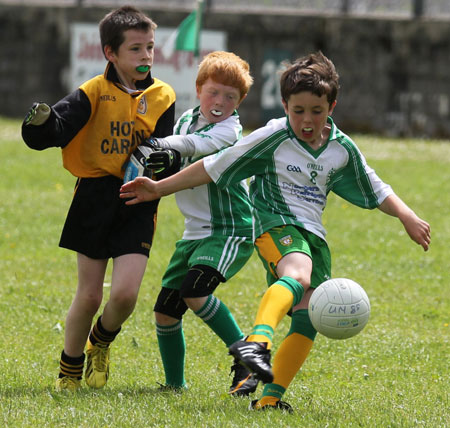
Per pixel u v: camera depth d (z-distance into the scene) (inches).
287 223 693.3
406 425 647.1
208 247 752.3
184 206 773.9
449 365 912.3
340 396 774.5
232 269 756.0
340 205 2064.5
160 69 3476.9
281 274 669.9
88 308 754.8
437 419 674.2
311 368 892.0
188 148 741.9
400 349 968.3
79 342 769.6
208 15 3789.4
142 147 738.8
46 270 1352.1
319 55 700.7
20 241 1566.2
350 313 652.7
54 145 713.0
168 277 780.0
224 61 760.3
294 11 3831.2
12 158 2605.8
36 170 2420.0
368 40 3762.3
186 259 772.0
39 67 3897.6
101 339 768.3
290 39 3796.8
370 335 1021.8
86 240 747.4
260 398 702.5
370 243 1621.6
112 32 743.1
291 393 773.3
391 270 1405.0
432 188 2324.1
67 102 725.9
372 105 3782.0
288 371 682.2
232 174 698.2
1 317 1058.1
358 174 722.8
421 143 3457.2
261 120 3811.5
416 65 3742.6
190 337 996.6
